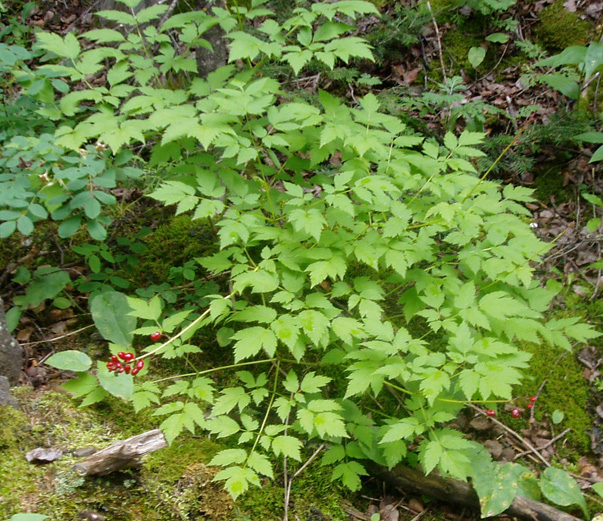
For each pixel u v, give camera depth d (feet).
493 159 5.38
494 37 6.12
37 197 3.95
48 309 4.42
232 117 3.70
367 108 4.10
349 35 6.14
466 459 3.39
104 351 4.23
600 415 4.21
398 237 3.79
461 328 3.53
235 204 3.85
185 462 3.63
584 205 5.26
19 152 3.85
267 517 3.59
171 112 3.67
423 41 6.31
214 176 3.79
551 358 4.43
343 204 3.44
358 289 3.76
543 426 4.18
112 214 4.97
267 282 3.61
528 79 5.70
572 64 5.80
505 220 3.97
